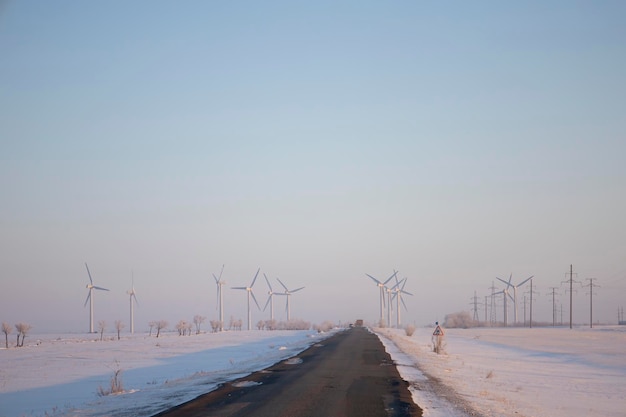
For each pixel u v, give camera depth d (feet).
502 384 104.01
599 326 619.67
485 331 479.82
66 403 74.23
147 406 63.57
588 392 103.91
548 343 293.84
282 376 93.91
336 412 58.59
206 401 65.98
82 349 211.61
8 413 67.51
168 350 195.42
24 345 262.88
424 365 123.03
